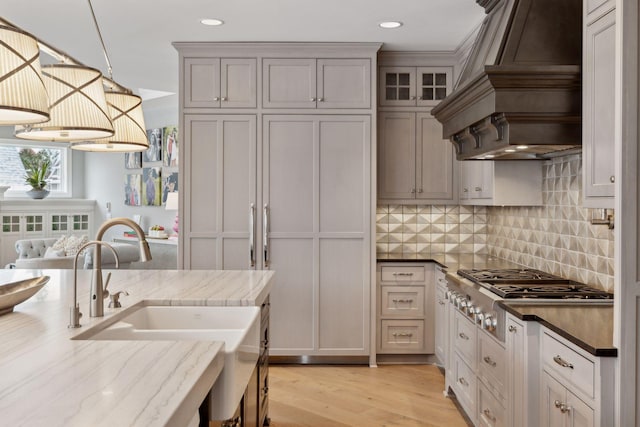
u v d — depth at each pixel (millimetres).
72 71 1805
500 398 2666
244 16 3789
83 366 1429
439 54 4664
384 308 4574
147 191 8703
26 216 8898
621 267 1798
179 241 4500
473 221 5008
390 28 4062
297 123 4480
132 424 1038
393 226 5008
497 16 3268
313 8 3631
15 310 2203
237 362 1777
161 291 2668
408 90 4730
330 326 4523
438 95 4719
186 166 4488
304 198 4496
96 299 2070
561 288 2965
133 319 2309
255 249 4484
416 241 5016
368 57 4461
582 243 3172
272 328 4520
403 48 4574
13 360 1484
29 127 1825
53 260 5789
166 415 1085
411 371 4398
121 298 2463
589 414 1873
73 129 1794
